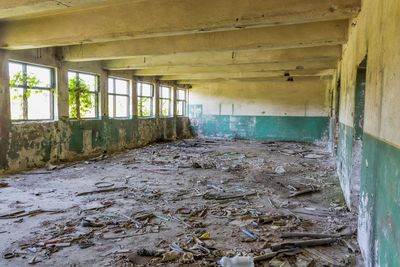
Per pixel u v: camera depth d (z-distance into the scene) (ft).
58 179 22.21
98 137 34.24
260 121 52.90
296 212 15.70
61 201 16.88
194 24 15.38
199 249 11.28
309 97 50.19
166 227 13.47
